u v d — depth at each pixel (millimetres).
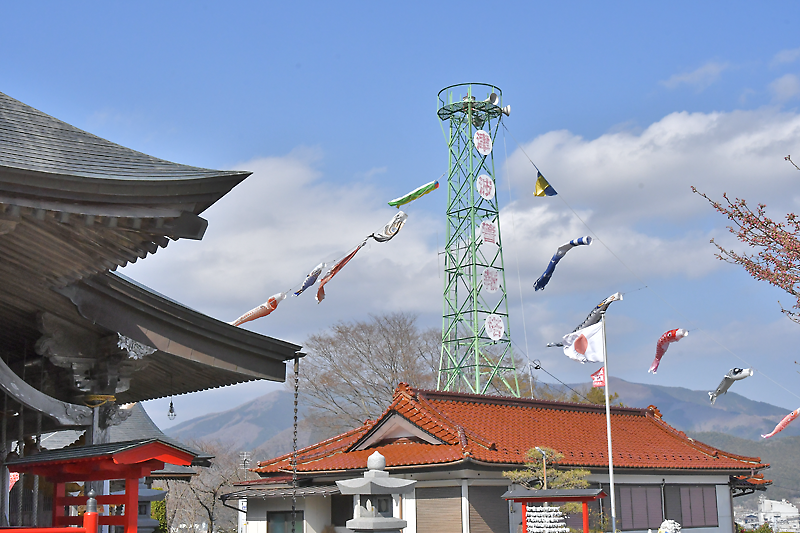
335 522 24797
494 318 37781
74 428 14547
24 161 8328
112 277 10812
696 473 27859
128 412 12273
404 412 24844
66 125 10039
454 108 39875
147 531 27609
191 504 48594
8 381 10742
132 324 11195
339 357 47844
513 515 22938
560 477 21344
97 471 9867
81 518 9875
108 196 8422
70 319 11430
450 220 40438
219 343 11906
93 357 11867
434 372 48938
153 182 8648
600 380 20797
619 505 25453
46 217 8242
